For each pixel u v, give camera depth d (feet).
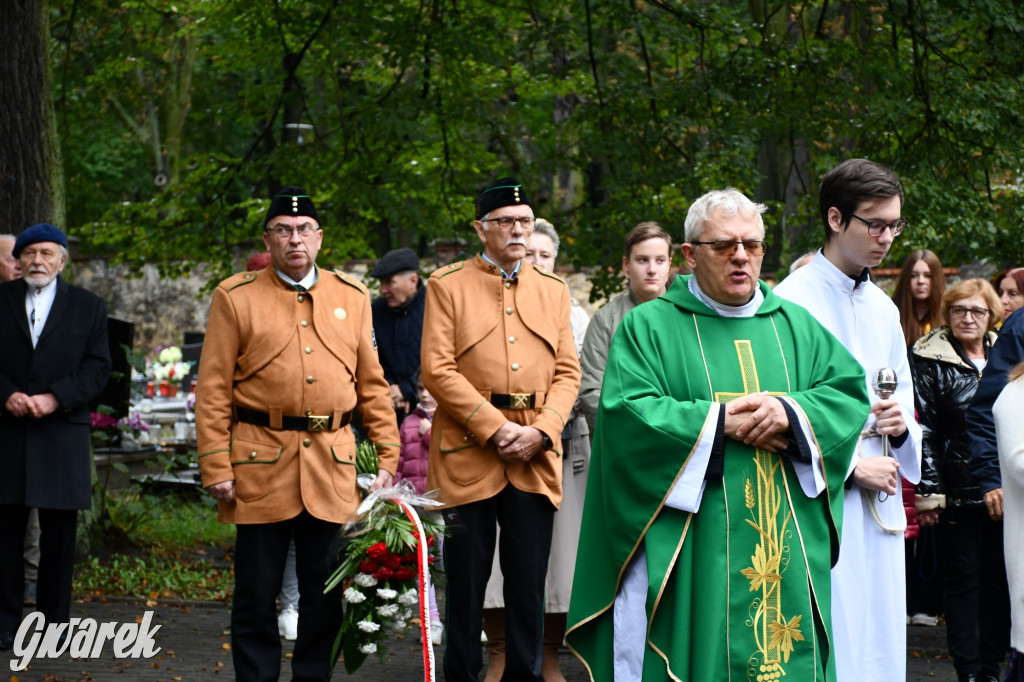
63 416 21.91
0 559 21.59
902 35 43.19
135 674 20.86
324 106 62.75
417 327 25.99
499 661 20.95
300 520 17.88
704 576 13.00
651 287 21.04
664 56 46.24
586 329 22.21
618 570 13.39
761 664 12.89
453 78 43.21
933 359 21.47
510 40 42.83
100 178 102.89
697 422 12.94
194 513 38.14
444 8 42.78
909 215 40.14
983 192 44.91
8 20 30.09
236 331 17.93
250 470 17.65
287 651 22.93
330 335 18.25
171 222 48.11
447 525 18.06
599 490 14.02
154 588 29.09
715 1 45.16
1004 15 40.01
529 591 18.25
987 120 40.19
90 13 46.60
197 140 102.32
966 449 20.83
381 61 44.75
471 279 18.99
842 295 15.39
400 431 25.54
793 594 13.05
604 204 44.52
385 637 16.90
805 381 13.66
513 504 18.25
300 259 18.12
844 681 14.39
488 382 18.47
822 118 42.96
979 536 20.67
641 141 42.63
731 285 13.38
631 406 13.19
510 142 51.75
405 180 42.78
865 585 14.67
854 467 14.33
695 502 12.93
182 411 50.37
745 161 41.42
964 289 21.79
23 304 22.12
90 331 22.40
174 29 54.60
